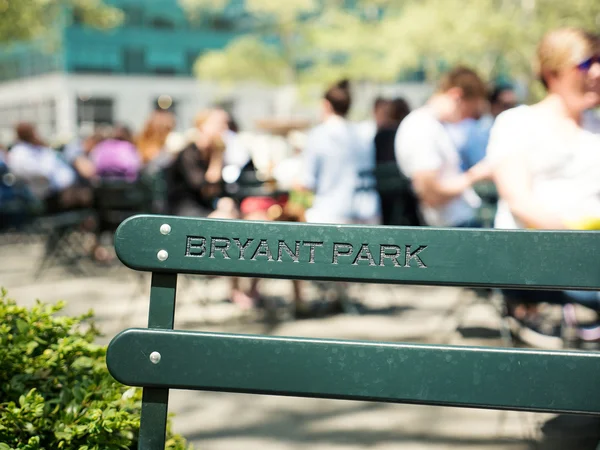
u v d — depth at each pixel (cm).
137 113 4516
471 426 483
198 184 909
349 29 3500
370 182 828
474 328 746
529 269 183
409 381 184
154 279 194
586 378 179
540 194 411
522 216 407
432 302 903
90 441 197
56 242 1134
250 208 864
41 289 986
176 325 788
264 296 926
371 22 3519
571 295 452
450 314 773
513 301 466
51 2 3020
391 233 188
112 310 843
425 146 688
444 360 183
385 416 504
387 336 730
